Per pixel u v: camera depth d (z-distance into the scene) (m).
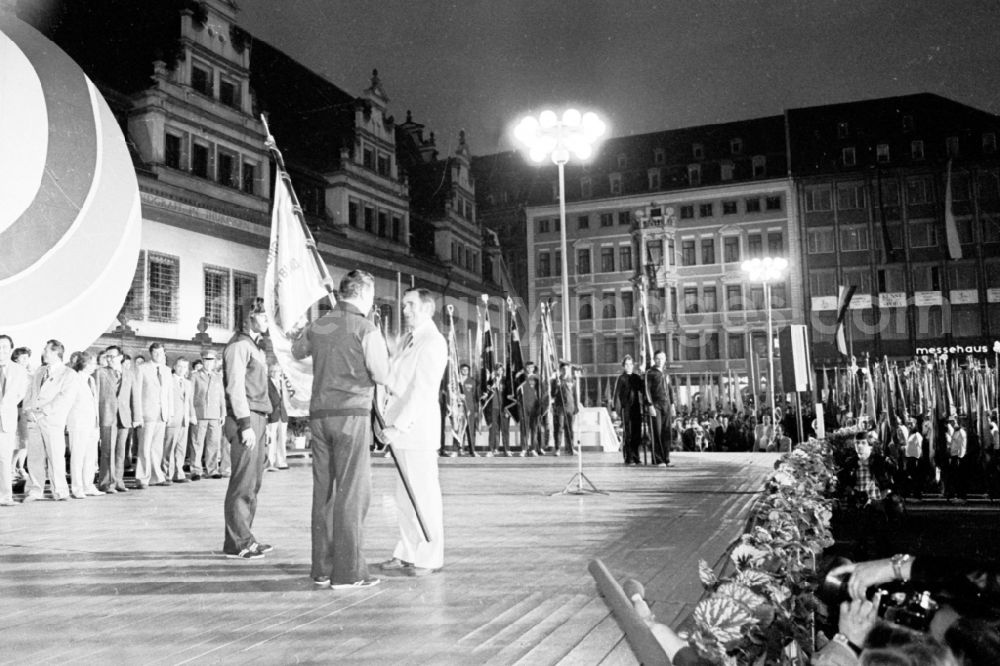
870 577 2.30
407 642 3.80
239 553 6.16
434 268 48.88
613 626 4.05
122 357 13.78
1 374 10.55
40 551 6.55
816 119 65.12
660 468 15.98
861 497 11.97
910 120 62.78
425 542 5.52
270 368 7.91
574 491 11.10
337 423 5.04
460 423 21.44
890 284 61.09
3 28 19.03
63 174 18.59
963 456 18.08
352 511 5.03
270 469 17.09
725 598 2.10
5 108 17.77
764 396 46.09
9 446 10.52
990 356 57.78
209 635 3.97
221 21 35.03
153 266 29.12
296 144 41.75
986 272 59.59
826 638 2.74
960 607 2.01
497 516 8.52
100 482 12.60
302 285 7.95
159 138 31.00
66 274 18.45
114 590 5.02
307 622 4.20
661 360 16.88
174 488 13.05
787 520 2.83
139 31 33.62
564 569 5.55
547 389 21.75
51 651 3.73
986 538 11.52
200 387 15.34
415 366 5.61
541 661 3.50
